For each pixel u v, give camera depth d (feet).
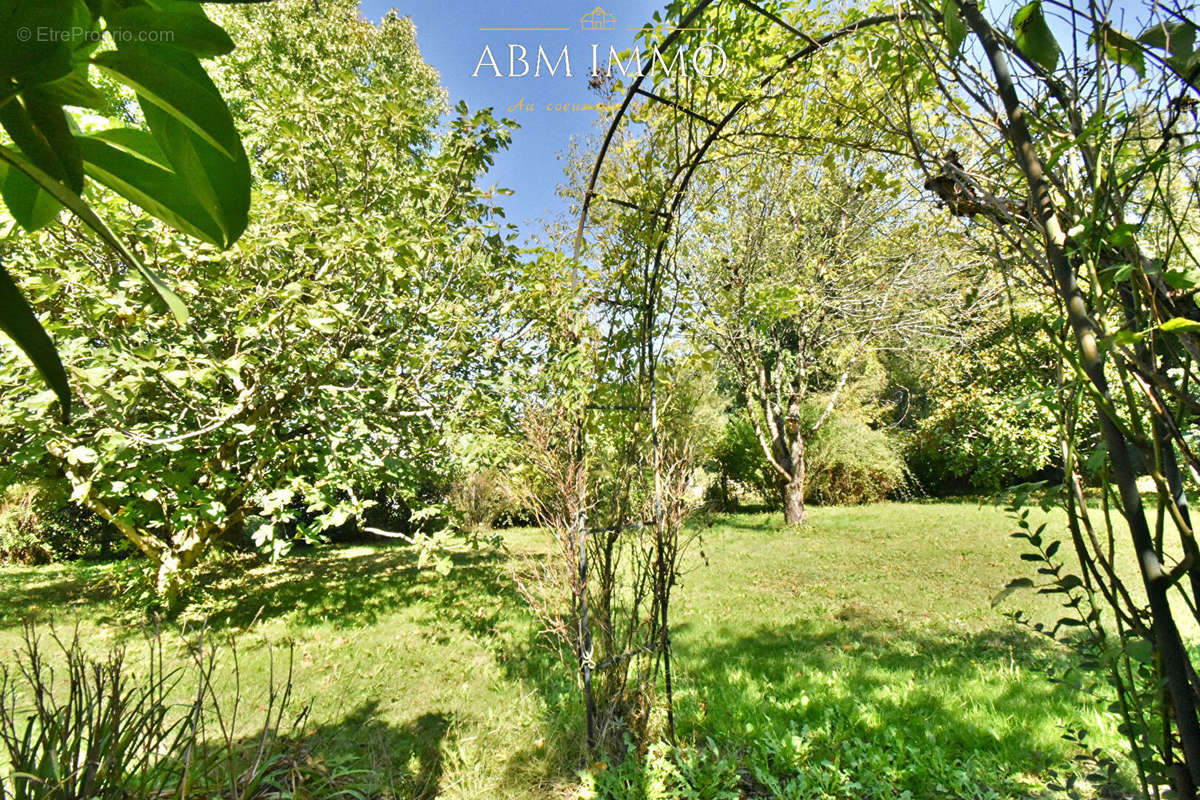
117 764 5.53
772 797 8.59
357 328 16.61
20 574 29.45
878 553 27.22
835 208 27.09
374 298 16.81
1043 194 3.08
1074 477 3.35
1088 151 3.06
